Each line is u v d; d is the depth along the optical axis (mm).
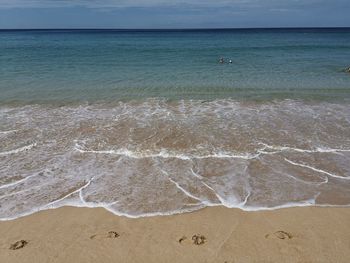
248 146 9812
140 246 5730
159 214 6617
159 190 7473
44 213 6660
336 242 5816
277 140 10273
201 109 13547
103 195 7285
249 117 12508
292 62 27891
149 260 5422
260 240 5871
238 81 19250
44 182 7832
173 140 10242
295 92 16453
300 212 6699
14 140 10281
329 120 12195
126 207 6848
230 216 6555
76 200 7102
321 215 6602
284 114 12898
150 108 13680
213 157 9094
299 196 7266
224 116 12617
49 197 7219
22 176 8109
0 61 28812
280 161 8906
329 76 20875
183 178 7992
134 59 30609
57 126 11523
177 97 15508
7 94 15844
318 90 16891
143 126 11469
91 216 6562
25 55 34938
